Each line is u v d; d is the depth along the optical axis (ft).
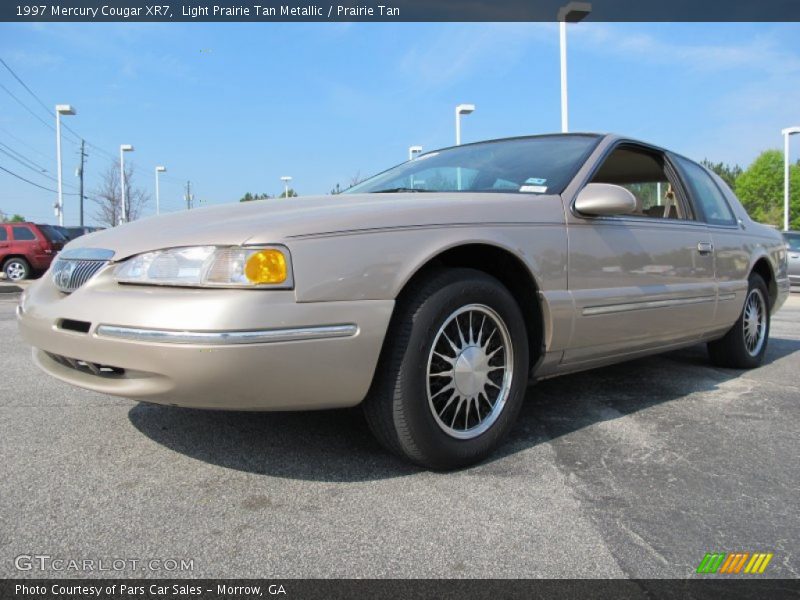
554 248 9.34
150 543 6.25
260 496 7.34
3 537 6.31
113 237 8.18
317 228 7.22
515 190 10.23
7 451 8.61
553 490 7.71
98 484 7.59
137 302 7.02
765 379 14.06
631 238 10.71
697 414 11.09
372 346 7.34
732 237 13.98
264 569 5.84
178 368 6.70
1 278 56.54
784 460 8.85
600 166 10.81
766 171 243.40
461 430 8.38
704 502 7.44
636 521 6.93
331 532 6.54
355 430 9.62
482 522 6.83
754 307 15.35
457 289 8.07
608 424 10.41
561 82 46.96
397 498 7.37
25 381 12.54
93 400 11.08
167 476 7.86
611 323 10.24
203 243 7.08
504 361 8.87
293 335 6.88
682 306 11.88
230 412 10.36
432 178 11.50
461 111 66.33
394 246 7.61
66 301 7.72
